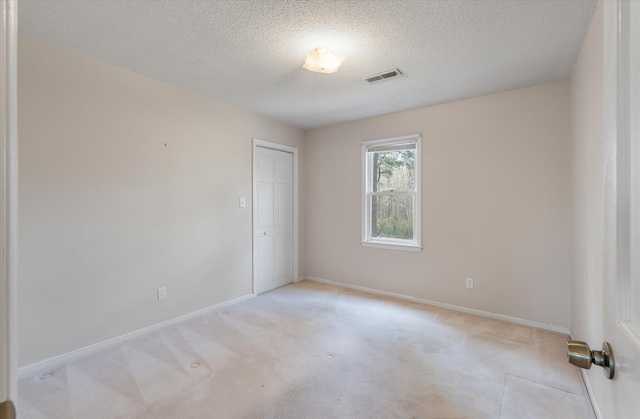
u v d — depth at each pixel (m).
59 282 2.32
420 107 3.61
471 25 2.00
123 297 2.68
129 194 2.71
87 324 2.46
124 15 1.90
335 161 4.41
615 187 0.60
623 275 0.57
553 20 1.94
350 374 2.15
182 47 2.29
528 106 2.98
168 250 3.00
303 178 4.71
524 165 3.01
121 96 2.64
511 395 1.92
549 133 2.88
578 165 2.36
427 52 2.35
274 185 4.24
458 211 3.39
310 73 2.73
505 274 3.12
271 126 4.13
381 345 2.58
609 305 0.65
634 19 0.52
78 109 2.40
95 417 1.73
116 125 2.62
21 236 2.15
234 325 3.00
